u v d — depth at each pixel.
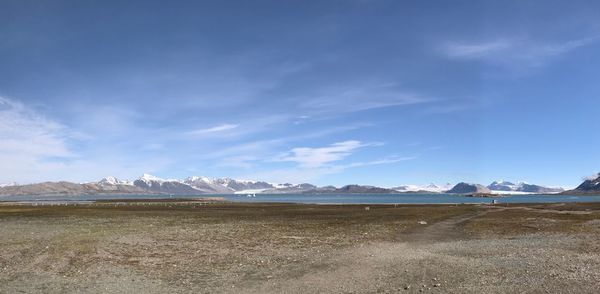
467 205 137.88
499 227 50.81
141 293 19.20
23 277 22.53
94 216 75.38
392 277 21.70
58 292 19.39
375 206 128.38
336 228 50.19
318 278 21.88
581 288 18.55
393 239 39.09
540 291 18.20
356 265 25.12
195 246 34.22
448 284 19.88
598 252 29.55
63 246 33.84
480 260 26.28
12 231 46.31
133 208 116.88
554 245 33.62
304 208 112.94
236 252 31.05
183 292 19.38
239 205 142.38
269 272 23.56
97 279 22.05
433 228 49.91
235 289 19.88
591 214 76.62
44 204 162.75
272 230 47.69
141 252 31.00
